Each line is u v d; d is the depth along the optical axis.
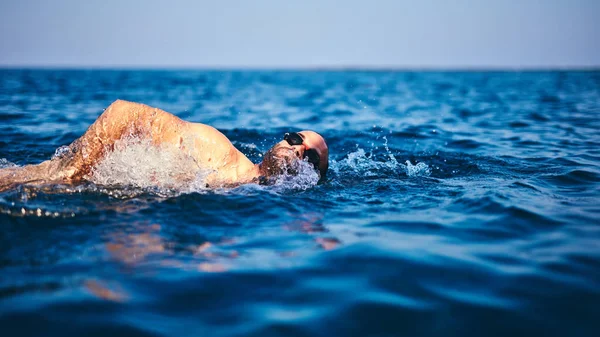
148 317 1.93
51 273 2.30
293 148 4.29
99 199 3.46
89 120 9.27
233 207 3.46
